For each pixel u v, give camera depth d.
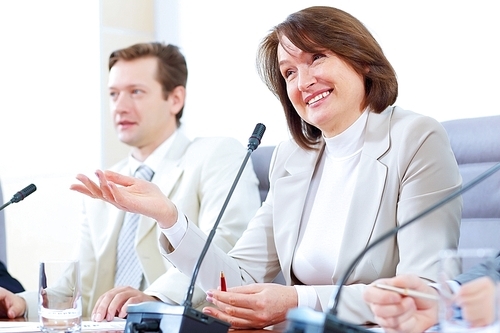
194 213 2.99
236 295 1.74
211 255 2.12
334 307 1.08
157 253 2.94
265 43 2.28
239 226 2.83
